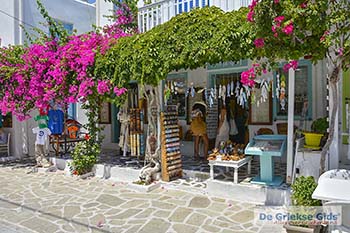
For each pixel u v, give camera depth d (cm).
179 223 476
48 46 835
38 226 478
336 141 488
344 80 587
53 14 1176
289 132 569
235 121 898
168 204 566
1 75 866
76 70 730
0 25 1087
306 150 520
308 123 766
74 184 728
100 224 477
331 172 407
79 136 1116
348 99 583
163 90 793
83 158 802
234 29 491
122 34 771
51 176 816
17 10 1058
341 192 350
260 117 832
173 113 727
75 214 524
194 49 533
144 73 605
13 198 621
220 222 476
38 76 806
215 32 520
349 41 363
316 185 409
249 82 447
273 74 787
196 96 938
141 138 887
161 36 591
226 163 603
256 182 590
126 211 533
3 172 870
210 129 905
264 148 588
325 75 740
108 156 982
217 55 508
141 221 487
